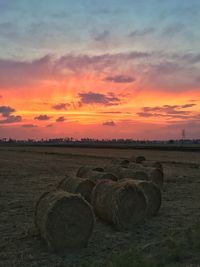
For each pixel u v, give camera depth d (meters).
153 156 43.69
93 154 48.62
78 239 8.35
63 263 7.30
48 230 8.16
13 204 13.04
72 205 8.38
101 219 10.87
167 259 7.23
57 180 20.34
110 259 7.25
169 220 11.13
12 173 24.05
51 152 56.12
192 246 8.11
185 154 47.97
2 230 9.59
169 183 19.97
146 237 9.17
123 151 59.00
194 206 13.37
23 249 8.16
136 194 10.36
